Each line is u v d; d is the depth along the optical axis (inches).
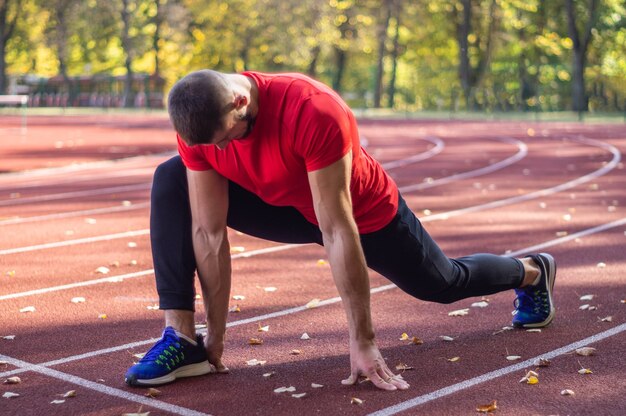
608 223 395.5
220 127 135.0
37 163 715.4
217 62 2453.2
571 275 277.3
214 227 163.5
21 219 412.5
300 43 2148.1
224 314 172.2
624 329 208.5
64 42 2434.8
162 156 815.7
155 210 166.9
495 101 1791.3
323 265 299.4
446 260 172.6
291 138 142.3
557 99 2192.4
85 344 201.3
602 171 649.0
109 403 157.9
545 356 186.2
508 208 449.7
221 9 2244.1
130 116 1801.2
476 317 223.0
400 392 161.6
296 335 207.5
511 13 1990.7
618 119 1515.7
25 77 2477.9
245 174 152.5
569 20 1738.4
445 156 789.2
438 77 2481.5
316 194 145.7
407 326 215.2
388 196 158.2
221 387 166.1
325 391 162.7
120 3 2361.0
